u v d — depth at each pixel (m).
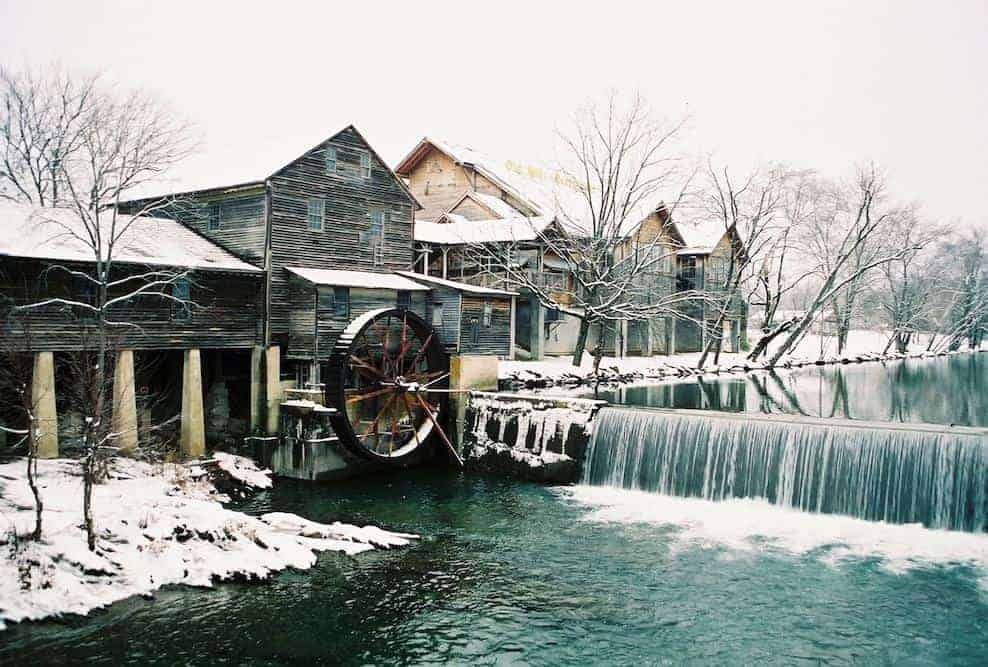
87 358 17.34
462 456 24.58
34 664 10.84
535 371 31.06
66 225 20.62
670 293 45.53
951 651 11.60
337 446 22.36
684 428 20.36
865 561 15.05
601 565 15.16
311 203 25.31
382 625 12.45
